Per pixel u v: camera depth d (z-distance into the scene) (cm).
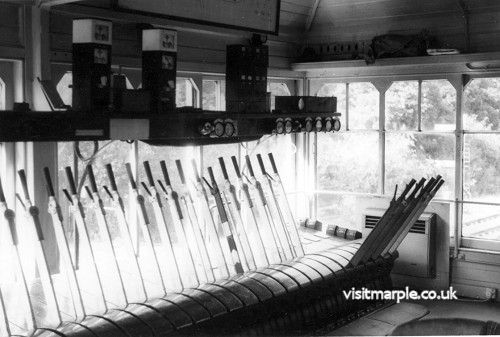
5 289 511
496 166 910
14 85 529
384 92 824
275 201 650
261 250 623
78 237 550
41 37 524
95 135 480
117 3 557
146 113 510
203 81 784
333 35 859
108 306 481
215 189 585
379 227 664
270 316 564
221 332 510
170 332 463
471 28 759
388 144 1019
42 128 446
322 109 723
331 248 706
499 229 891
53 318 448
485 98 919
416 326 629
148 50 537
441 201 796
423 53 777
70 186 477
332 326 633
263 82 663
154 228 873
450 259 786
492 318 693
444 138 983
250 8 692
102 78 484
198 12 634
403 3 787
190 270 548
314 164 891
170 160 942
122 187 947
